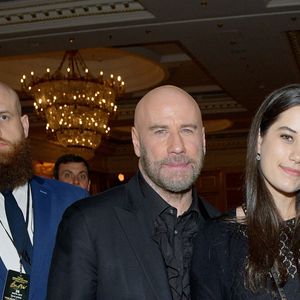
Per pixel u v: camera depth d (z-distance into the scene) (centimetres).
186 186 250
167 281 242
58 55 1093
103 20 749
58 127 1005
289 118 210
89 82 991
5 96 278
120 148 1994
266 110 217
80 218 249
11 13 746
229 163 1947
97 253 243
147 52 984
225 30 788
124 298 237
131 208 256
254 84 1104
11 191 279
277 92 215
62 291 237
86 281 238
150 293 238
